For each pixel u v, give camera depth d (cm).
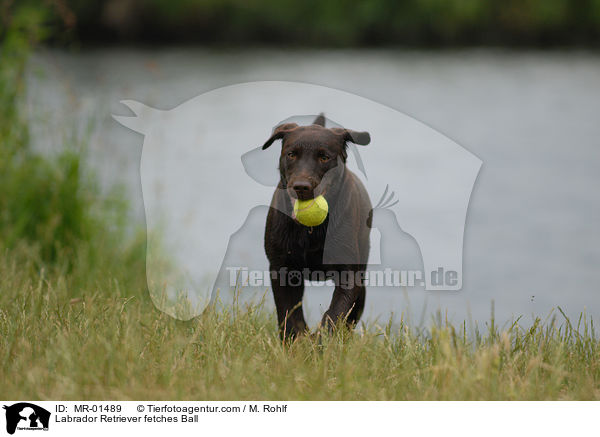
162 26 5603
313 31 5612
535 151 2064
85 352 521
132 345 533
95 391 480
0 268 789
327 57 4472
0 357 524
